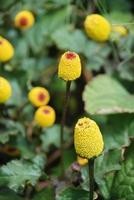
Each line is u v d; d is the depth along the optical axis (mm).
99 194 432
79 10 623
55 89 606
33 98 509
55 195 441
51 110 497
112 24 552
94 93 565
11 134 510
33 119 548
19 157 522
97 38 530
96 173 436
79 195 418
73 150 541
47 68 611
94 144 339
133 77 584
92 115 554
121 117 545
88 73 606
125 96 566
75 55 390
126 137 529
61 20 622
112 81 583
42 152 532
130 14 640
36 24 622
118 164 437
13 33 621
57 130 548
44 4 624
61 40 608
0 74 576
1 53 502
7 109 551
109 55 607
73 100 609
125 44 578
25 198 442
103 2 557
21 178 433
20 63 606
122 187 426
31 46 618
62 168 478
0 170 434
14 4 622
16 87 570
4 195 422
